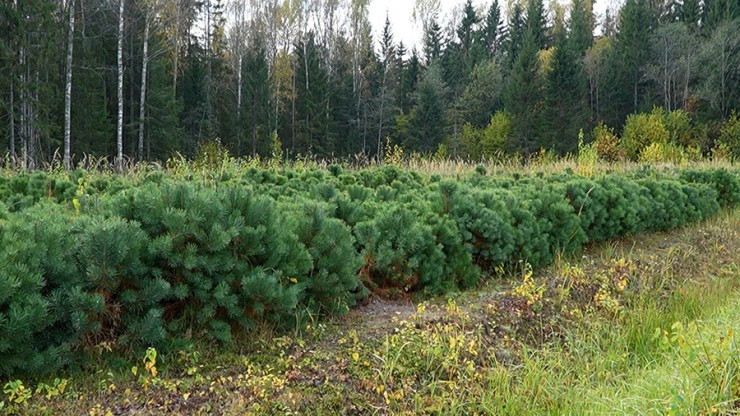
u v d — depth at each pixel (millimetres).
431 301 4992
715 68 40969
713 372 3047
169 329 3484
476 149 42688
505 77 54562
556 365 3805
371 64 50969
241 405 2939
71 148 25875
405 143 42531
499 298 4988
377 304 4785
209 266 3467
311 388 3207
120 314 3291
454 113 48031
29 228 3133
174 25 34281
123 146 30188
